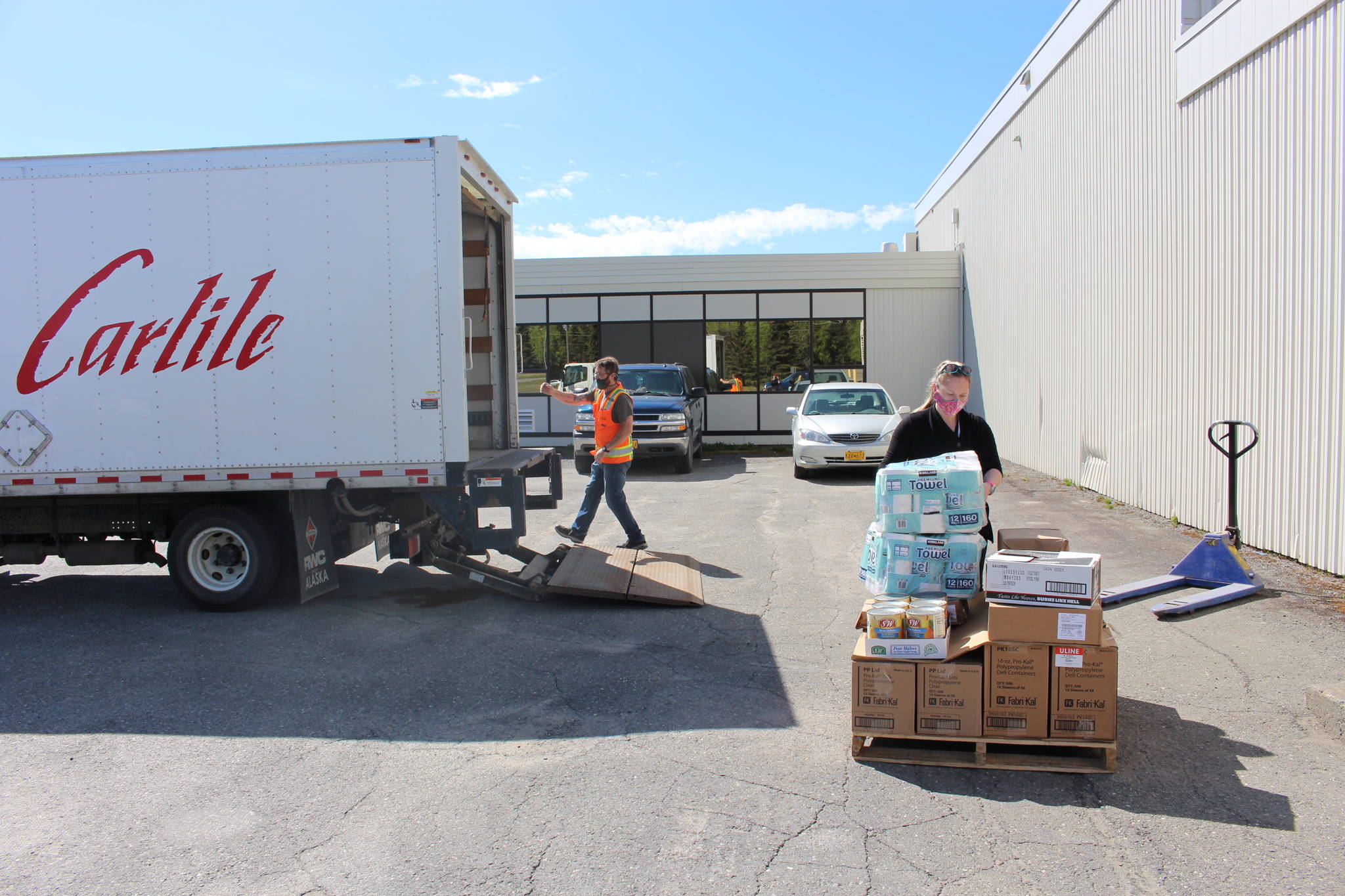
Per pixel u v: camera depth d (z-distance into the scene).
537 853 3.34
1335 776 3.86
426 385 6.44
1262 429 8.10
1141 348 10.69
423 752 4.27
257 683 5.24
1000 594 3.97
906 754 4.10
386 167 6.35
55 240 6.43
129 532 7.00
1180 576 6.95
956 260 20.12
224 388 6.45
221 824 3.60
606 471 8.24
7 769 4.14
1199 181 9.24
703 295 20.36
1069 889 3.04
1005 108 16.47
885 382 20.31
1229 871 3.13
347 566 8.47
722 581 7.63
